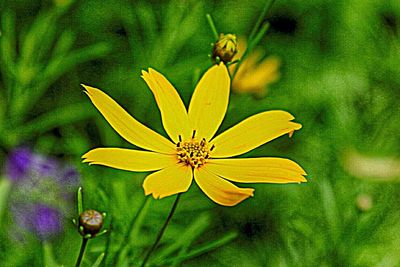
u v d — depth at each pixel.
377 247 0.39
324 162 0.42
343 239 0.39
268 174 0.27
